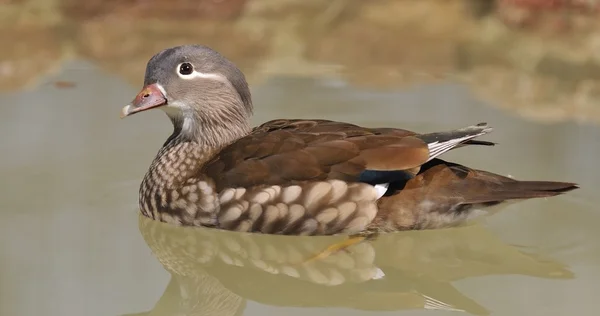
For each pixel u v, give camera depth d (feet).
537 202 39.17
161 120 48.75
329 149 34.76
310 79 53.93
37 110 48.96
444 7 61.36
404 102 50.11
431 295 33.04
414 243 35.78
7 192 39.78
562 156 43.52
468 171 35.45
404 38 59.06
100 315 30.71
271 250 35.86
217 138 38.68
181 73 38.19
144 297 32.17
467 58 56.59
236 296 33.47
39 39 59.06
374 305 32.30
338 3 61.67
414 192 34.71
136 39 59.16
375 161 34.24
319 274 35.29
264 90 51.93
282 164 34.91
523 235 36.32
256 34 60.03
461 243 36.19
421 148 34.09
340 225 34.81
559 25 58.49
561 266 33.91
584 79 53.36
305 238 35.47
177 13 61.36
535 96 50.93
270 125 38.60
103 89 52.01
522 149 44.39
